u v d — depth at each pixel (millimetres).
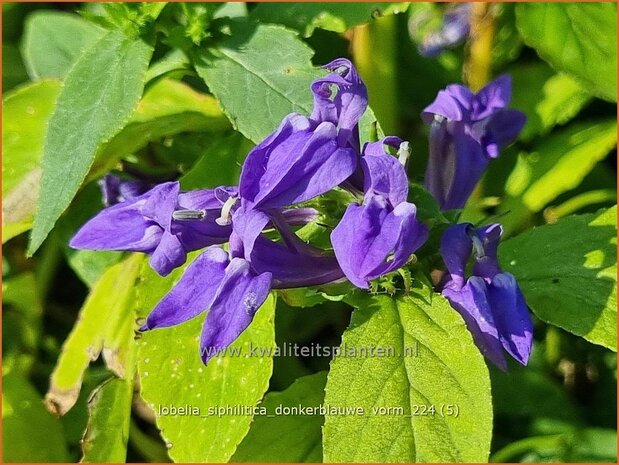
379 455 97
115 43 122
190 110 150
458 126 124
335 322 164
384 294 107
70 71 120
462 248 102
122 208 107
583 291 119
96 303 147
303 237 111
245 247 94
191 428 121
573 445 149
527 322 102
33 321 176
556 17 162
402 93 186
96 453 135
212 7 142
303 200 94
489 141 128
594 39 161
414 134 181
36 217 112
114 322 144
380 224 93
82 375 145
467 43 184
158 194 99
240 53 127
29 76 188
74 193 112
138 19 122
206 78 125
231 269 95
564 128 184
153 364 124
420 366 102
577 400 164
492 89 127
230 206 99
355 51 169
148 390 123
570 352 165
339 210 107
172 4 131
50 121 117
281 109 121
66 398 145
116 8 122
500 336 101
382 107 172
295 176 94
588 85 158
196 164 138
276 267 101
